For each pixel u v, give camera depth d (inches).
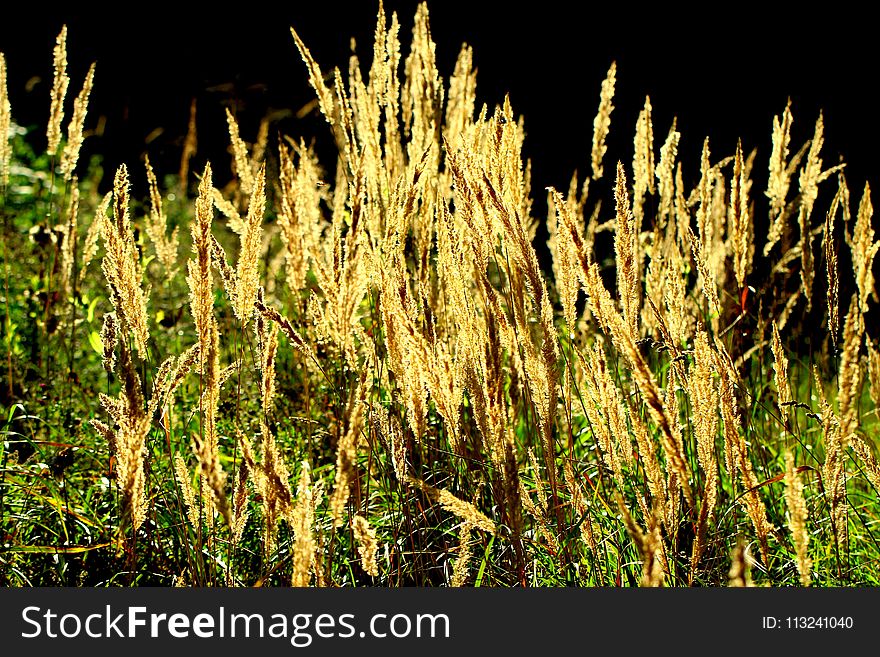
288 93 478.6
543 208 378.9
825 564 129.6
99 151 440.5
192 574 114.2
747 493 106.9
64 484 140.1
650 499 119.4
